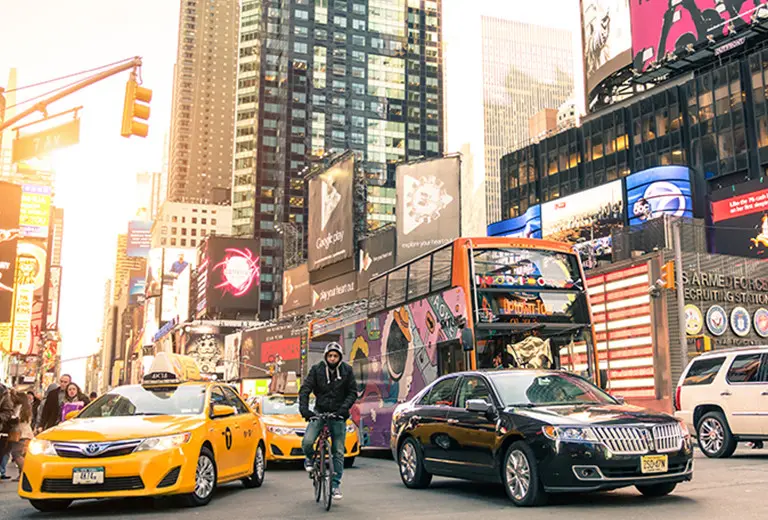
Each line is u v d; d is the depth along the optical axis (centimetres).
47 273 12538
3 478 1433
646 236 3575
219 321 9300
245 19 15162
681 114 6894
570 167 8344
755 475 1112
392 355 1822
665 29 6531
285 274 7694
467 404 946
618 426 838
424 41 15300
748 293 3275
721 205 5072
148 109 1459
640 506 844
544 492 857
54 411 1558
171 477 897
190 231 19925
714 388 1423
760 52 6128
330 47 14512
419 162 4797
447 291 1494
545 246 1466
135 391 1084
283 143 13800
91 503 1033
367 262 6028
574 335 1428
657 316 3077
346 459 1612
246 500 1027
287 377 5025
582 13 8725
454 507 901
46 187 8369
